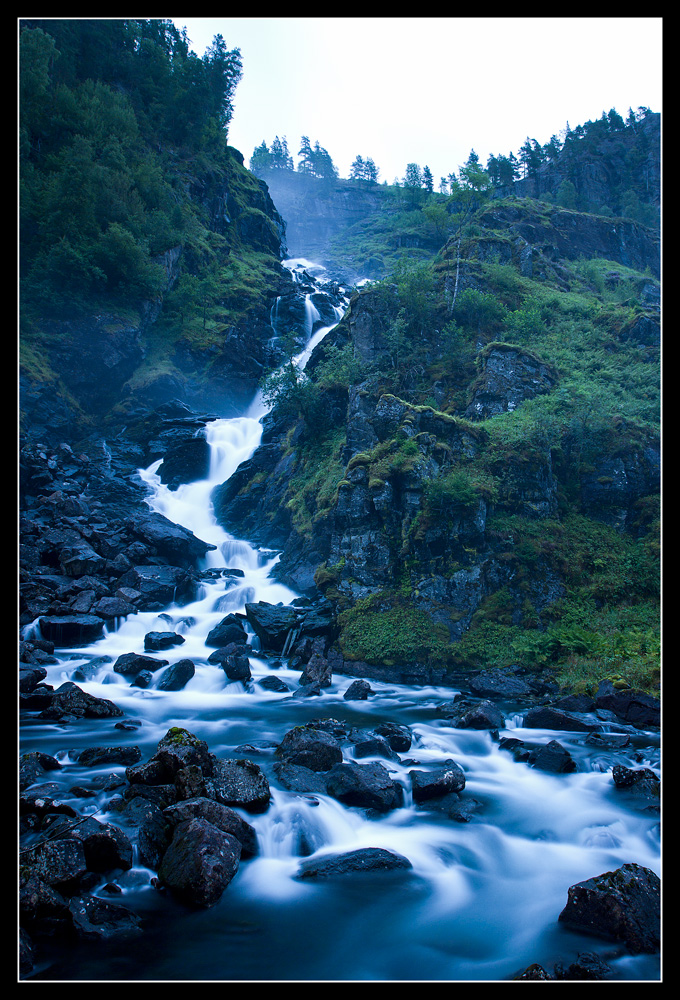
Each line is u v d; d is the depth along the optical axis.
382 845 9.59
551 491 24.45
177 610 26.14
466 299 34.12
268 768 11.80
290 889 8.29
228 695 18.14
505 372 29.36
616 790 11.71
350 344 34.59
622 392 30.34
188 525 35.00
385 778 11.20
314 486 30.62
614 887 7.70
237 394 53.97
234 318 60.03
